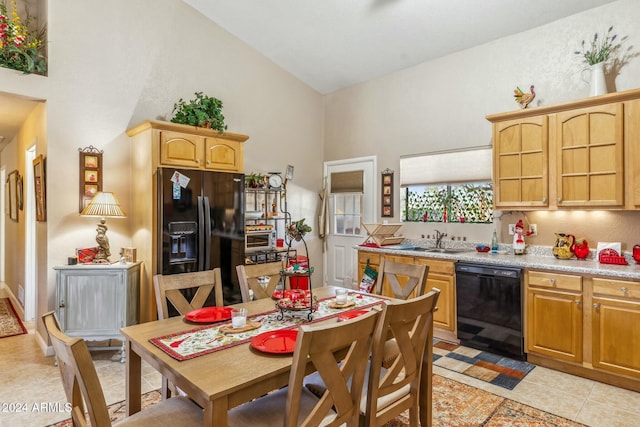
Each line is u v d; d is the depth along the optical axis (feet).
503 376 9.95
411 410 6.53
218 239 12.69
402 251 13.73
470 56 13.98
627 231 10.77
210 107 13.08
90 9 12.13
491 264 11.36
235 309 7.50
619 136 9.89
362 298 8.38
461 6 11.95
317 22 14.07
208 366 4.88
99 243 11.66
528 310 10.64
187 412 5.53
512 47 12.96
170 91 13.93
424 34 13.57
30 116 13.62
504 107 13.14
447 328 12.47
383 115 16.79
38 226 12.56
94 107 12.22
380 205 16.85
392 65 15.92
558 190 10.89
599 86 10.59
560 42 11.96
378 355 5.36
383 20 13.23
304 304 6.89
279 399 5.94
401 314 5.54
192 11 14.51
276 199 17.15
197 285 7.94
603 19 11.16
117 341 12.30
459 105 14.26
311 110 18.92
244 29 15.38
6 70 10.68
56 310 10.71
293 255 17.39
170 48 13.93
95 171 12.22
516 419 7.93
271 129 17.15
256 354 5.29
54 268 10.64
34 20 12.58
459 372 10.19
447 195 14.69
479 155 13.70
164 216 11.44
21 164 15.40
